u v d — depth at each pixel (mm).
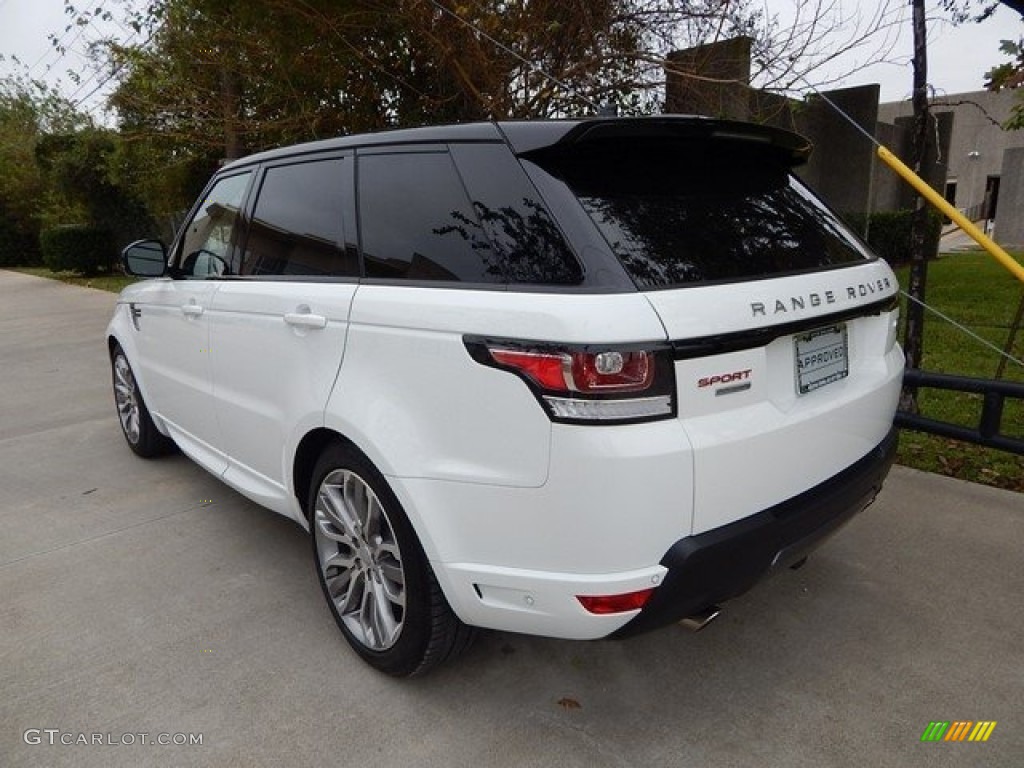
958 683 2521
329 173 2793
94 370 8148
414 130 2475
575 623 2004
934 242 14406
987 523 3613
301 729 2391
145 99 9508
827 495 2289
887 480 4141
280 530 3863
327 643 2852
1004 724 2332
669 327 1859
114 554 3633
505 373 1953
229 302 3189
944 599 3008
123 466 4922
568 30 6379
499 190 2164
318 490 2762
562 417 1857
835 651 2707
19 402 6883
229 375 3279
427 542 2209
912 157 4461
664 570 1921
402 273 2393
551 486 1911
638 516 1859
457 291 2148
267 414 3000
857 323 2545
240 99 8930
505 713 2438
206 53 8602
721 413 1979
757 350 2047
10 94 28094
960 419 5066
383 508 2389
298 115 7980
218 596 3215
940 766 2174
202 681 2641
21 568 3514
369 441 2320
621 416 1829
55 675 2697
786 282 2197
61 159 19797
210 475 4695
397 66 7570
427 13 6184
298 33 6777
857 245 2750
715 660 2678
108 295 15992
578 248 1957
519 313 1944
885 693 2482
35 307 14641
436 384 2139
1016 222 16906
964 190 29844
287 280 2900
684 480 1887
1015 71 3967
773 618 2916
